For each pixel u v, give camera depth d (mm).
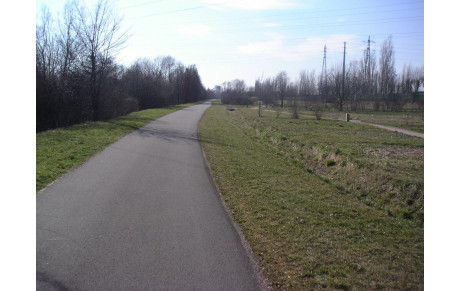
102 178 7578
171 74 78938
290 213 5879
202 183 7656
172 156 10648
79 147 10781
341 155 10859
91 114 24797
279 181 8289
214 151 12211
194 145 13242
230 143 14688
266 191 7270
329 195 7316
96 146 11305
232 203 6320
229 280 3604
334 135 17844
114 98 27797
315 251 4387
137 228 4918
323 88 55688
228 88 83875
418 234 5227
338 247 4551
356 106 46062
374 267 4004
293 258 4152
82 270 3684
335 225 5438
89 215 5344
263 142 16391
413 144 14586
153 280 3543
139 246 4328
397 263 4141
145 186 7152
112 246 4297
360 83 55906
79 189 6680
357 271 3900
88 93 24406
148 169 8711
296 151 13445
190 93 83562
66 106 21906
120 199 6215
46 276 3539
